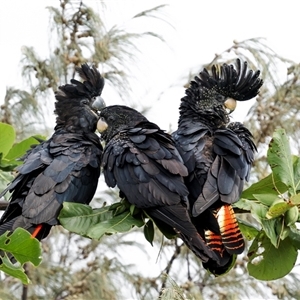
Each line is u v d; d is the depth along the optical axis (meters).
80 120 12.46
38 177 10.84
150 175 10.09
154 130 10.47
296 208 9.69
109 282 15.45
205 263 9.98
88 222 9.90
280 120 16.28
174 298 9.67
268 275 10.26
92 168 11.18
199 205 9.89
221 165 10.41
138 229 16.22
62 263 15.93
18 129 16.45
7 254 9.60
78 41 16.86
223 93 11.62
